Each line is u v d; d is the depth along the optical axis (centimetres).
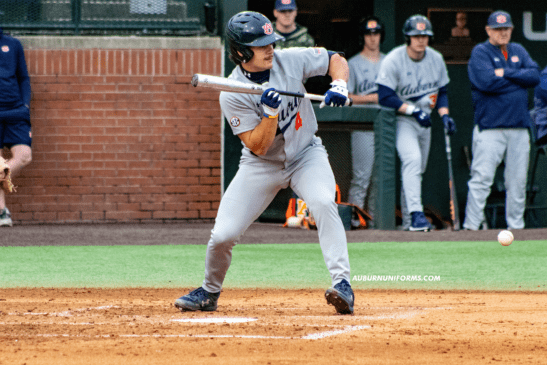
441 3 4309
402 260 2605
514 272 2347
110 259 2620
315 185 1565
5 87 3534
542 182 4231
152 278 2241
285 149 1547
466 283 2155
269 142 1484
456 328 1440
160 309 1680
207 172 3953
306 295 1928
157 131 3928
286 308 1698
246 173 1576
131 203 3928
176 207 3944
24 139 3597
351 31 4184
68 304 1755
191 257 2673
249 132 1536
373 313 1625
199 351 1218
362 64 3872
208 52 3941
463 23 4322
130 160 3919
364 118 3588
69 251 2806
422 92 3616
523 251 2808
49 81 3884
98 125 3903
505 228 4100
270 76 1538
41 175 3884
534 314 1616
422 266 2473
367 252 2803
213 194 3959
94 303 1777
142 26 4006
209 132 3944
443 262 2558
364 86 3869
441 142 4322
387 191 3625
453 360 1166
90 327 1440
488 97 3588
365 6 4156
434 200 4334
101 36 3938
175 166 3934
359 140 3619
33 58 3872
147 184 3928
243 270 2395
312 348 1245
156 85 3919
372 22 3841
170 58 3922
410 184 3550
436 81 3641
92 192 3909
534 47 4388
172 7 4022
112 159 3912
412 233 3400
